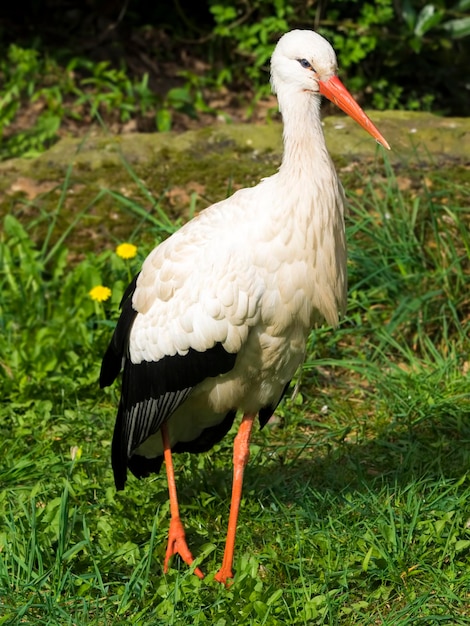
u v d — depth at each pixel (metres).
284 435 9.24
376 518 7.59
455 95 15.52
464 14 14.78
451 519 7.57
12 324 10.69
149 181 11.98
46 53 15.55
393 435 9.07
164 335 7.18
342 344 10.50
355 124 12.24
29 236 11.82
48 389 9.77
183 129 14.80
